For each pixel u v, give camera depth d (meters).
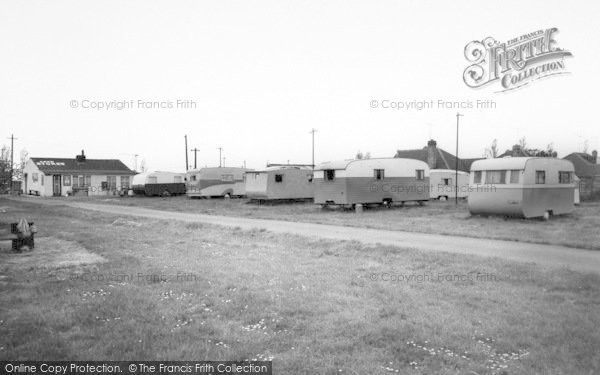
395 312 8.32
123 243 16.44
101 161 67.25
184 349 6.67
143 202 42.16
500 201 23.28
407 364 6.31
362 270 11.78
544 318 7.86
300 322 7.80
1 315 8.05
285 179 38.88
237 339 7.11
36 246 15.93
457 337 7.14
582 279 10.22
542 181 23.52
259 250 15.09
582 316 7.92
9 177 59.81
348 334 7.30
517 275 10.80
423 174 34.12
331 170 30.78
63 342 6.91
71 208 34.34
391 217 25.44
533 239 16.05
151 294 9.44
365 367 6.15
